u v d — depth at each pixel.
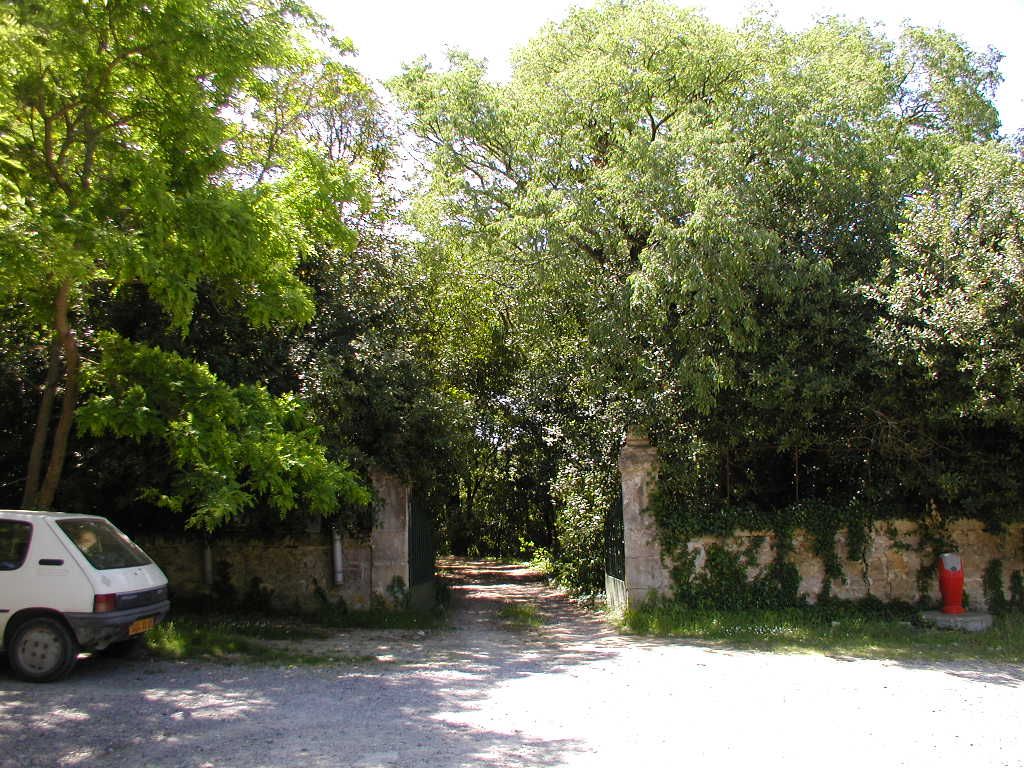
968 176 10.94
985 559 11.61
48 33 7.03
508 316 19.84
